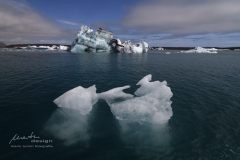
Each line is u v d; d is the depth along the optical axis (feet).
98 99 33.45
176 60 131.44
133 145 18.75
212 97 35.29
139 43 266.98
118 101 32.73
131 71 71.87
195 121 24.40
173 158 16.53
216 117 25.64
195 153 17.19
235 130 21.68
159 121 23.95
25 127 22.30
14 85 42.80
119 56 170.30
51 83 46.37
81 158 16.58
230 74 64.28
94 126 23.03
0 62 95.61
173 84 47.29
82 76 57.88
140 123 23.84
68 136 20.44
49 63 95.55
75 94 30.30
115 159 16.47
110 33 224.12
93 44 214.28
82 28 209.87
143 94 36.42
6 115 25.57
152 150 17.83
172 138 20.07
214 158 16.40
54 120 24.53
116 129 22.25
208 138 19.86
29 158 16.48
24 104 30.14
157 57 166.71
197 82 49.96
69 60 115.75
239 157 16.47
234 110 28.30
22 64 88.12
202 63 107.65
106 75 61.05
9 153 17.10
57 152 17.43
